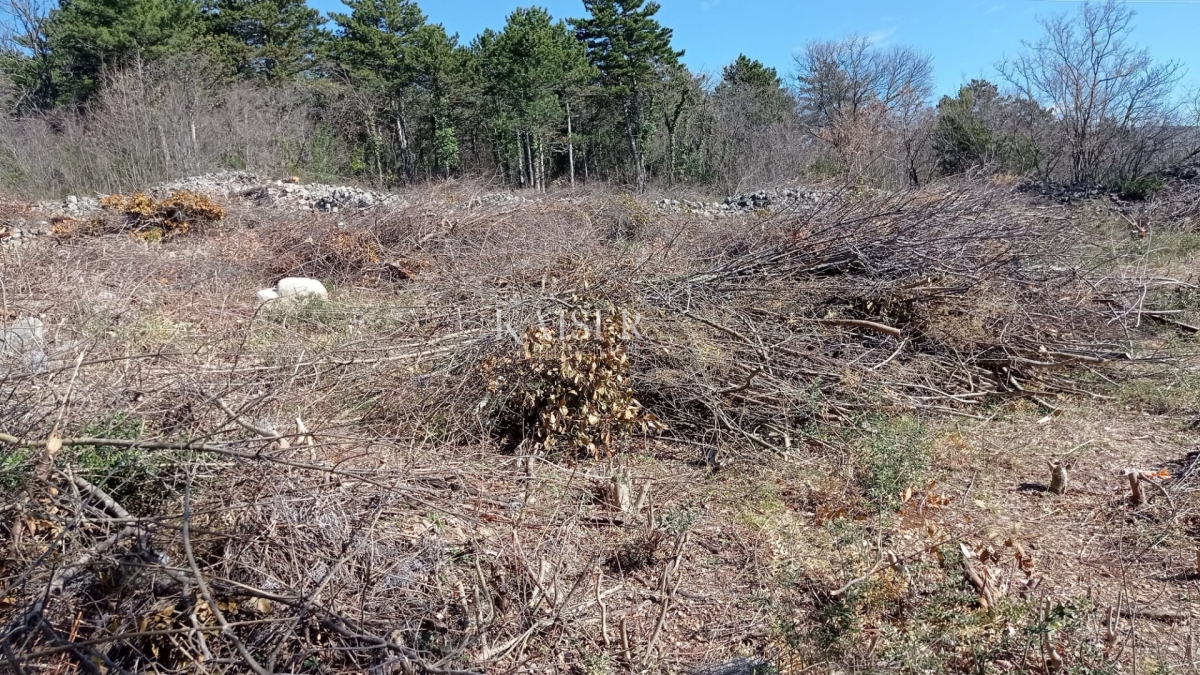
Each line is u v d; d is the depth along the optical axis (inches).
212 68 887.7
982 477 162.2
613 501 148.9
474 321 215.3
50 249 312.7
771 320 216.5
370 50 1127.0
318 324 252.8
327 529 112.3
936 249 244.4
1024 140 723.4
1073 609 99.0
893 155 807.7
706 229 352.8
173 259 343.9
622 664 107.3
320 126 973.8
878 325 210.1
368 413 176.4
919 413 193.6
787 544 137.4
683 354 191.6
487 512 139.2
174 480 114.7
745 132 987.3
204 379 165.3
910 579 114.0
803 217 280.8
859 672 99.1
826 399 186.7
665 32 1173.1
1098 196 548.7
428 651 100.1
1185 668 101.0
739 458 171.9
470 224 383.2
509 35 1095.0
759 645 110.9
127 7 908.0
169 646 94.1
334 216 399.9
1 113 722.8
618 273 234.4
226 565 101.5
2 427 112.7
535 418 176.4
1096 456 171.2
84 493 109.7
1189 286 284.2
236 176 603.5
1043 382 212.1
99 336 197.8
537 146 1122.7
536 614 112.1
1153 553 130.6
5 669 81.9
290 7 1140.5
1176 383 209.6
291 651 96.8
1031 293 241.3
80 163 703.7
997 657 100.6
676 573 128.8
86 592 98.1
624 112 1180.5
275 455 115.5
